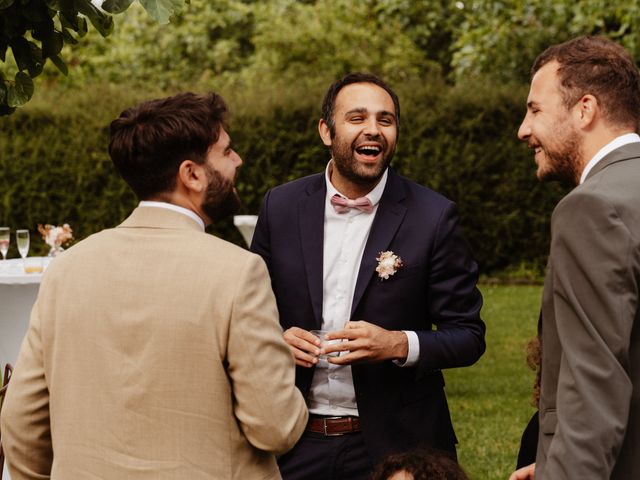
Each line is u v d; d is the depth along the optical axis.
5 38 2.72
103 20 2.73
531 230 9.40
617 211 1.68
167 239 1.78
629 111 1.83
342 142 2.42
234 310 1.70
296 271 2.51
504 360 5.99
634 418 1.70
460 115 9.23
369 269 2.45
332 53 12.05
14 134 9.39
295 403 1.76
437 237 2.46
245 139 9.16
